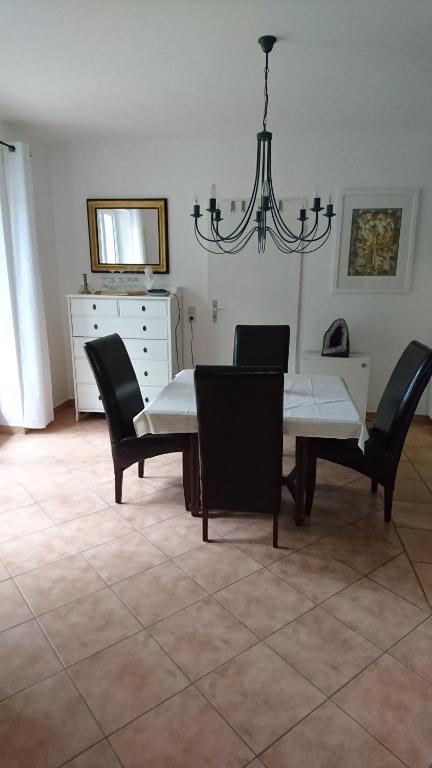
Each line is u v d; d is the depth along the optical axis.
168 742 1.41
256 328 3.52
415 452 3.62
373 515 2.73
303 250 4.23
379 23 2.14
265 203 2.38
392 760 1.36
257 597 2.04
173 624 1.88
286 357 3.51
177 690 1.58
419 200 4.03
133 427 2.98
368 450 2.56
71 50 2.42
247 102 3.20
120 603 2.00
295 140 4.03
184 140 4.14
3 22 2.13
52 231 4.45
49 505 2.83
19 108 3.32
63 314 4.67
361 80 2.80
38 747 1.40
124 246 4.43
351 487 3.08
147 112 3.42
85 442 3.87
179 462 3.48
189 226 4.32
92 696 1.56
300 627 1.87
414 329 4.29
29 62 2.56
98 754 1.38
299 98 3.12
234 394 2.06
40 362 3.94
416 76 2.74
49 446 3.78
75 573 2.20
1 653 1.74
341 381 3.02
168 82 2.84
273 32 2.23
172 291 4.27
